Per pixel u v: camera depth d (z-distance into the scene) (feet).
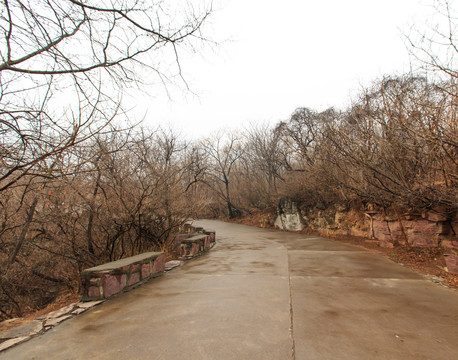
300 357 9.16
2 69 11.83
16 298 24.76
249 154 102.68
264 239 49.08
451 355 9.25
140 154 29.04
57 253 24.07
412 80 26.11
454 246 25.35
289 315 12.98
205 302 15.03
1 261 22.88
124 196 26.84
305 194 64.18
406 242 30.89
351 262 26.61
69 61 12.91
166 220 34.63
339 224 50.31
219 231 66.64
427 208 27.25
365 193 32.63
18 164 12.89
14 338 10.75
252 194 95.35
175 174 34.47
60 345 10.27
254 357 9.20
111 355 9.50
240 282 19.43
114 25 14.60
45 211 23.04
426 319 12.43
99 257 25.53
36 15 12.17
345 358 9.08
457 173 21.35
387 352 9.46
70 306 14.38
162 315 13.16
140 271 19.01
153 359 9.20
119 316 13.08
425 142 23.98
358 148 30.63
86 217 25.57
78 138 13.57
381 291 16.94
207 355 9.38
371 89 31.17
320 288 17.69
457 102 19.99
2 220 22.65
